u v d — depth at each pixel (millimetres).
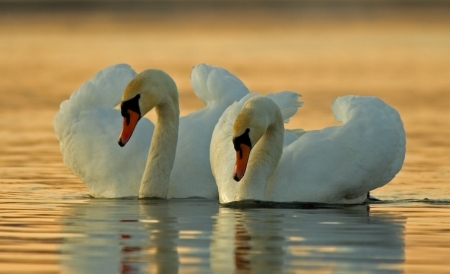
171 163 16109
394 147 15734
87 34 78438
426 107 32562
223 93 17766
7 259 10938
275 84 40219
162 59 52969
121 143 15133
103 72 17922
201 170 16578
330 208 14961
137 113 15336
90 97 17531
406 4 143250
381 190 17281
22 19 101875
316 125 27500
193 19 109250
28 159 21391
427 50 61219
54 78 43938
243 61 52969
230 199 15375
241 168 14383
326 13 123438
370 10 128375
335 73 46219
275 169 15484
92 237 12289
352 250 11477
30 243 11883
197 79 18188
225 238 12203
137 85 15344
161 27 91188
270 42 69500
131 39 71938
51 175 19125
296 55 57906
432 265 10664
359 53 59406
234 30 86375
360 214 14359
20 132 26578
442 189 17328
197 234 12484
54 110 32062
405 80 42969
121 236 12344
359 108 16062
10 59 54562
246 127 14453
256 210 14656
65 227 13047
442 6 136000
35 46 64500
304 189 15312
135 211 14602
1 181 18219
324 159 15492
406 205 15484
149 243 11859
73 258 10992
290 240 12102
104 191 16594
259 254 11234
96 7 132875
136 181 16484
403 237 12344
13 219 13758
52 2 138250
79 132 17078
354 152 15492
